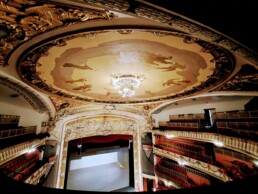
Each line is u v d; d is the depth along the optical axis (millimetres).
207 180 12094
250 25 2393
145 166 18672
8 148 7242
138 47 5215
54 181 14852
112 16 3570
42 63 6004
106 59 6117
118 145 22922
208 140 10594
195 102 13234
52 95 9812
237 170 9516
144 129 18812
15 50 4820
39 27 3893
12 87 8055
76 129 16734
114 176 22281
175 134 14281
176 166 15852
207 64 6102
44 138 12969
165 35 4414
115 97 11586
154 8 2209
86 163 24797
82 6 3162
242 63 5375
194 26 2535
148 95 11094
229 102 10891
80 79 8008
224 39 2766
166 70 7102
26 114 11930
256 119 8609
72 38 4520
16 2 3025
